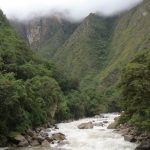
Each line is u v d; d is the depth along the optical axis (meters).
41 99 97.44
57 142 62.44
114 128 83.56
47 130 82.00
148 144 52.69
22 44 153.62
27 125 71.75
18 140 60.56
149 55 58.47
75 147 57.38
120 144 59.06
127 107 56.00
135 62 59.34
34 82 107.00
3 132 61.81
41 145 59.97
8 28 171.38
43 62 158.38
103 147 56.75
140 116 53.12
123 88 56.09
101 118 128.88
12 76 80.81
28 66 119.12
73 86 168.62
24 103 77.12
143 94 52.47
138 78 53.81
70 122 113.19
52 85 113.94
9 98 63.78
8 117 65.00
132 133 67.62
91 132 76.88
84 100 158.00
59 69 165.12
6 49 120.88
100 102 173.38
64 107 122.06
